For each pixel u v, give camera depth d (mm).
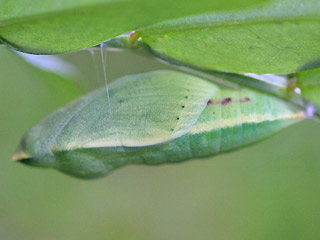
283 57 47
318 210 73
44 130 52
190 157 55
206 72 50
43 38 45
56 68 57
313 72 49
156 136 52
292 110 54
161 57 49
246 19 46
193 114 53
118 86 53
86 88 65
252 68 48
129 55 68
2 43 46
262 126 55
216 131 54
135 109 52
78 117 53
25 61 56
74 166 53
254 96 55
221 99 55
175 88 53
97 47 50
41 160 52
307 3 45
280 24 46
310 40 46
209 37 47
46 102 70
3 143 72
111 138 52
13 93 70
